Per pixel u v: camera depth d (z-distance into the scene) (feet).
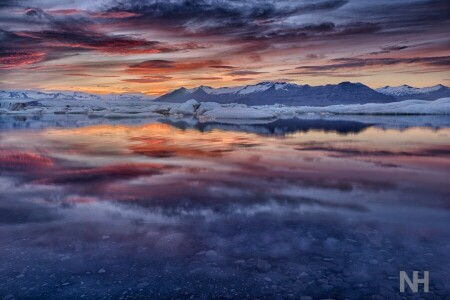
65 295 10.52
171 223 16.66
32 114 225.15
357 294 10.40
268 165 32.94
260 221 16.92
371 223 16.43
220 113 154.20
